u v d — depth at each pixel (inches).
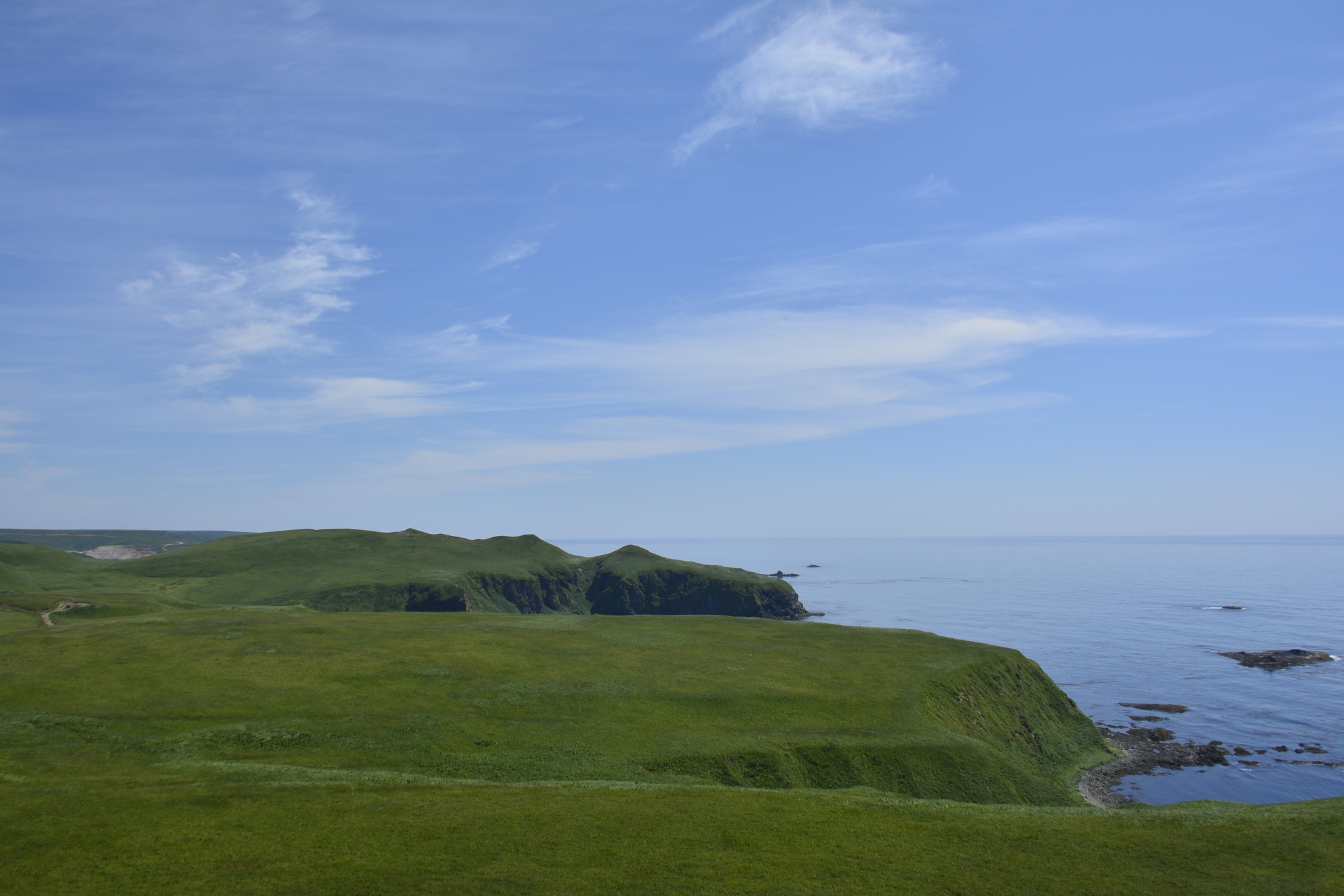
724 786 1755.7
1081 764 3198.8
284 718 2129.7
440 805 1455.5
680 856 1244.5
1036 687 3678.6
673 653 3363.7
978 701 3179.1
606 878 1144.2
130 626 3230.8
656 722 2409.0
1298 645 6609.3
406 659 2869.1
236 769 1692.9
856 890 1133.7
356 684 2504.9
